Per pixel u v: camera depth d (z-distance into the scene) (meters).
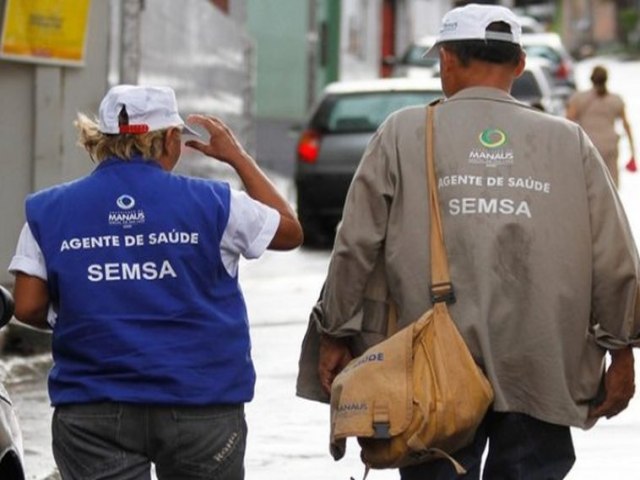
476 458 16.08
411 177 16.09
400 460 15.63
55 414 15.22
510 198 15.87
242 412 15.35
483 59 16.39
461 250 15.84
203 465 15.07
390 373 15.65
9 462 16.38
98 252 14.96
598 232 16.08
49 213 15.16
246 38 77.19
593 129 62.62
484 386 15.45
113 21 39.84
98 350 14.88
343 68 109.94
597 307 16.19
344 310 16.33
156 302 14.89
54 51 38.28
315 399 16.95
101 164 15.33
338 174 55.66
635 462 25.25
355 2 115.50
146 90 15.29
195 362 14.90
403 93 56.44
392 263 16.06
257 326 38.72
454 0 168.25
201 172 58.81
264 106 102.88
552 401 15.80
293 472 24.81
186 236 14.96
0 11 37.56
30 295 15.18
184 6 55.50
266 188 15.82
